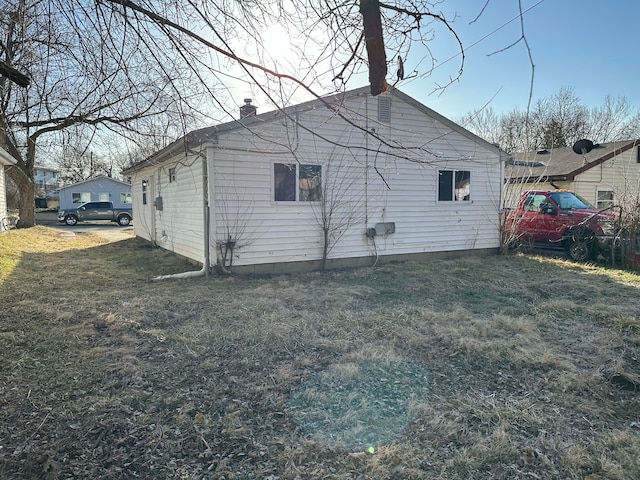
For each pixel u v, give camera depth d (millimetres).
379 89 2162
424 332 4859
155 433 2805
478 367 3914
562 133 22438
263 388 3436
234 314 5465
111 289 6941
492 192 11039
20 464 2465
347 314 5504
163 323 5141
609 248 9438
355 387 3488
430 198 10109
